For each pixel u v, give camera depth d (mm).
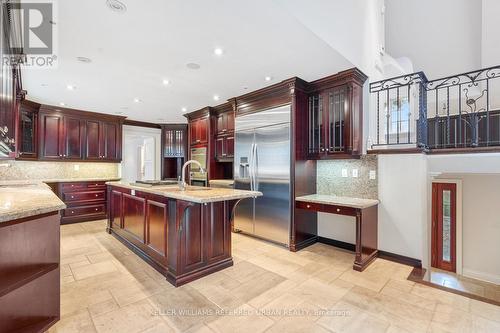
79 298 2232
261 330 1825
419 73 3199
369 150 3373
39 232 1586
